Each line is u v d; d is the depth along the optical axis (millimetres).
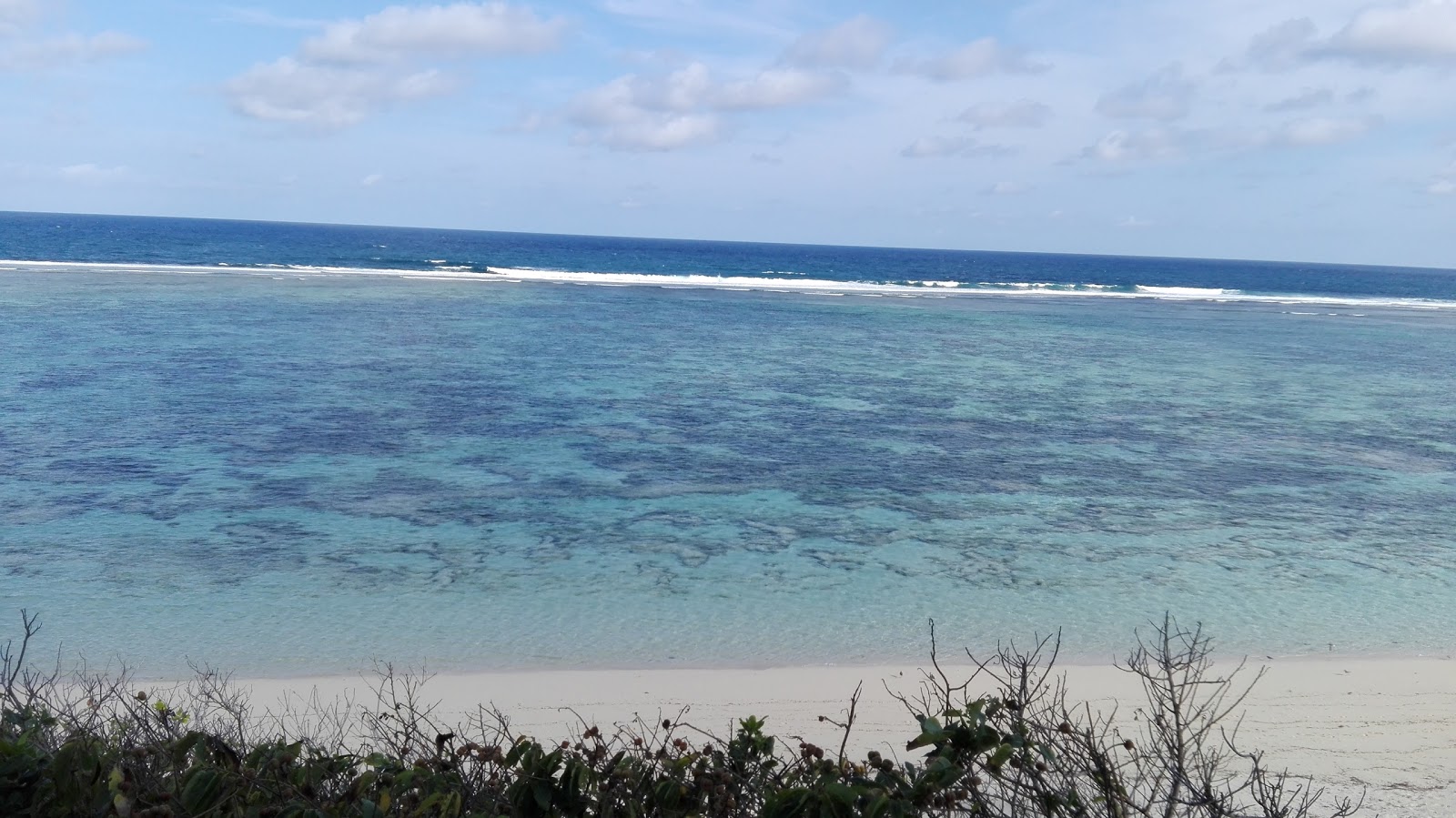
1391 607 9711
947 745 3385
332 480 13328
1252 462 17016
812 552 10961
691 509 12641
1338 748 6301
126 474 13281
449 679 7227
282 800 3088
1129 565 10898
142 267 54562
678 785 3211
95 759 3010
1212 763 3854
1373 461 17516
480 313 38562
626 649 8031
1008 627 8820
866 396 22500
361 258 82562
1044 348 34656
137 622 8227
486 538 11055
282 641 7922
